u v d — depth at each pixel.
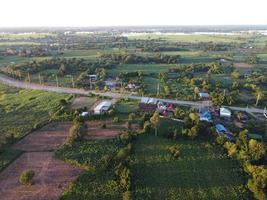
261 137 91.44
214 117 109.25
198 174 71.88
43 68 190.00
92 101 125.44
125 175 67.62
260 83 158.62
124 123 101.12
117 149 82.69
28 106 120.00
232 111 115.94
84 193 64.50
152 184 67.75
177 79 161.88
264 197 61.44
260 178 64.69
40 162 76.81
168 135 90.19
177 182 68.75
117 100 125.94
